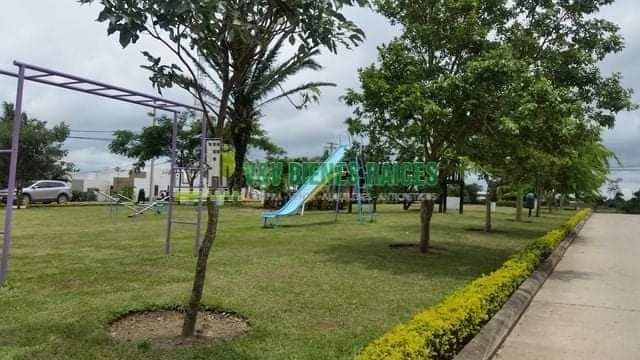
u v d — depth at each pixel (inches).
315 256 380.2
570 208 1887.3
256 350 173.8
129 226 613.6
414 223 723.4
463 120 362.0
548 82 342.0
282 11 159.9
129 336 189.6
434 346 158.9
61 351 168.1
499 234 617.3
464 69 356.5
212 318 216.1
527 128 341.7
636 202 2011.6
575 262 437.7
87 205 1146.7
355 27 160.2
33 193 1192.8
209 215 188.5
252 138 1251.2
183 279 283.0
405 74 370.9
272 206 1074.1
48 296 239.6
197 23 147.8
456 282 296.5
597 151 732.7
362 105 404.8
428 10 394.6
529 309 261.9
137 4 147.7
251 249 411.8
